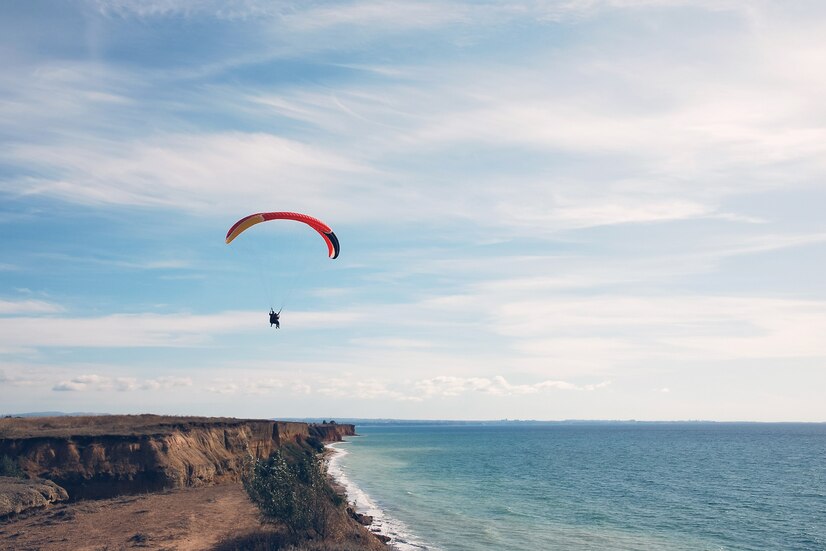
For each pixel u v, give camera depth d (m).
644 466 121.19
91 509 40.69
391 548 38.72
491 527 51.75
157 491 50.69
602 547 45.56
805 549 46.31
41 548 30.67
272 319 40.00
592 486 84.56
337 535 34.69
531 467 115.88
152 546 31.41
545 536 48.81
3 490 40.56
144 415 73.62
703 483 90.19
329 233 49.66
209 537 33.78
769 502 70.94
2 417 65.69
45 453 49.38
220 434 70.00
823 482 92.62
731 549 46.00
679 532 52.00
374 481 84.81
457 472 102.19
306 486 35.19
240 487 54.81
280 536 33.44
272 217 48.44
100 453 51.28
